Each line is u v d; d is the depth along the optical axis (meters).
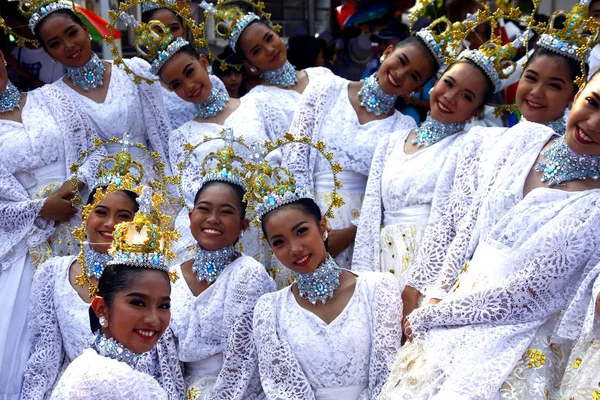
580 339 2.70
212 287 3.56
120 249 2.74
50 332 3.67
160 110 4.41
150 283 2.69
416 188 3.62
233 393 3.42
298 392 3.19
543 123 3.43
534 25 3.94
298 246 3.18
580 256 2.82
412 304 3.38
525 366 2.79
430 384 2.86
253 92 4.45
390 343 3.21
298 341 3.23
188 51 4.13
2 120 4.08
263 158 3.52
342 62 5.48
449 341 2.91
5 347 3.78
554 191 2.93
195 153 4.11
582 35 3.31
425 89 4.95
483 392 2.72
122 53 6.42
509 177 3.08
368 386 3.24
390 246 3.65
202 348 3.54
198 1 5.88
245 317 3.47
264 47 4.33
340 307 3.27
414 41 3.90
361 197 4.01
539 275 2.84
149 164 4.27
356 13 5.45
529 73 3.40
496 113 3.83
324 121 4.06
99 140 3.86
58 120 4.11
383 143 3.86
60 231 4.03
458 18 4.54
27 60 5.11
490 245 3.01
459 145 3.57
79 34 4.11
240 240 3.97
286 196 3.22
